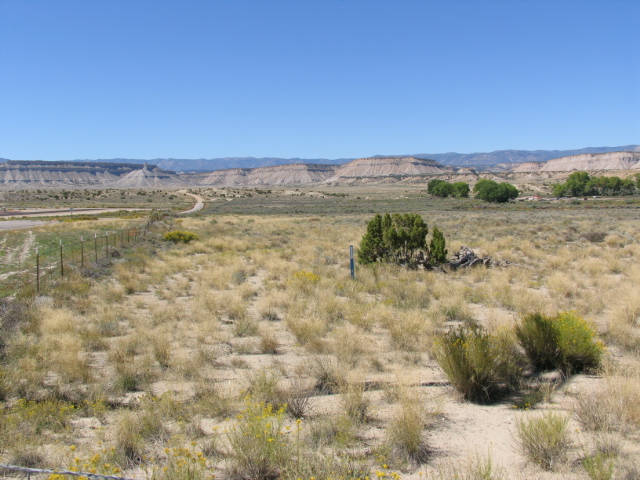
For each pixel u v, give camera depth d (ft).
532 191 571.69
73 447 18.29
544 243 102.22
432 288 56.80
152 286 60.39
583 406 21.43
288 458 17.74
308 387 26.13
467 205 340.59
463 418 22.11
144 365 29.53
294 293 52.01
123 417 20.84
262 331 38.91
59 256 81.56
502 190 361.51
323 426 20.51
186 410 23.29
